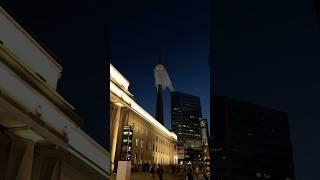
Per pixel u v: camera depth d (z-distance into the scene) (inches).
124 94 2048.5
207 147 4338.1
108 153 823.1
